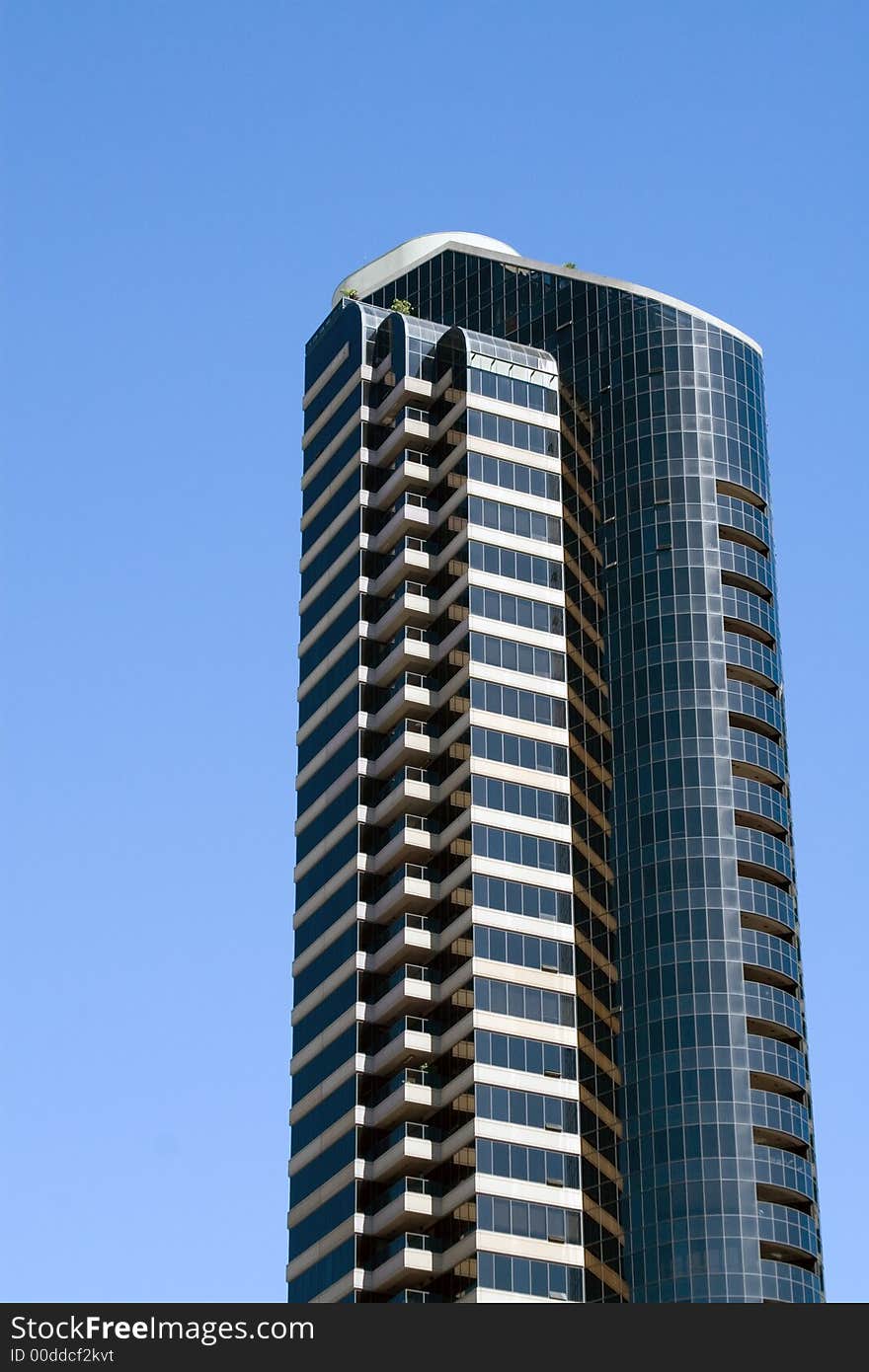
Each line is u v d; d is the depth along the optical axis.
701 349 171.00
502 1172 141.12
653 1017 149.75
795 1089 150.38
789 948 154.75
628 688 160.00
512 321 177.38
